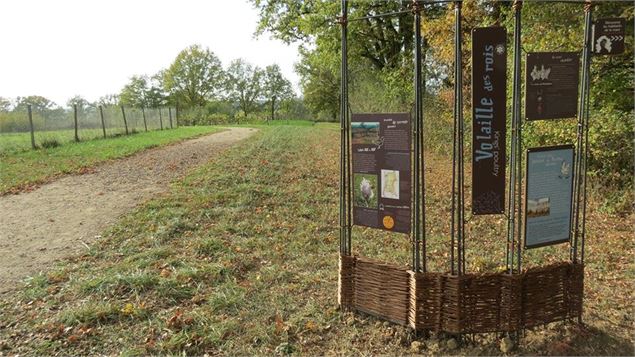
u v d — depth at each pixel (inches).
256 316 145.7
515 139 121.0
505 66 118.3
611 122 275.9
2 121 652.1
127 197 311.7
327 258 199.3
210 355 125.3
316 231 238.5
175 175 401.4
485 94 118.6
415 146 124.9
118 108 892.0
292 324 139.5
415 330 128.6
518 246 125.7
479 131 120.0
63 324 138.9
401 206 131.0
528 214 125.3
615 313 145.9
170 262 188.1
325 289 165.6
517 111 119.7
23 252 207.0
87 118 765.3
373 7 676.1
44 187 349.7
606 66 308.0
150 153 581.0
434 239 228.8
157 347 127.6
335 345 129.6
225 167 435.2
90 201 301.3
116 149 593.0
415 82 122.3
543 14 327.3
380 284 137.1
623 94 309.4
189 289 163.2
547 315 129.5
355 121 135.2
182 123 1809.8
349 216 144.9
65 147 602.9
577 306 133.6
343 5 137.9
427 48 541.0
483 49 117.0
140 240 217.8
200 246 205.2
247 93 2605.8
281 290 165.3
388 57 781.3
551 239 129.0
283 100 2568.9
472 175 121.7
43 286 168.1
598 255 201.0
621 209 269.0
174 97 2423.7
